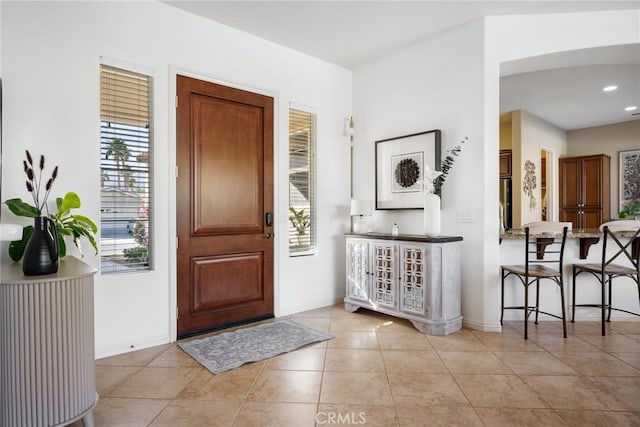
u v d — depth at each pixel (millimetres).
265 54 3455
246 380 2170
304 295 3799
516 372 2264
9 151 2146
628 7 2986
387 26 3238
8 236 1566
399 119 3773
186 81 2926
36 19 2240
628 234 3168
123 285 2594
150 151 2756
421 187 3555
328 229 4043
